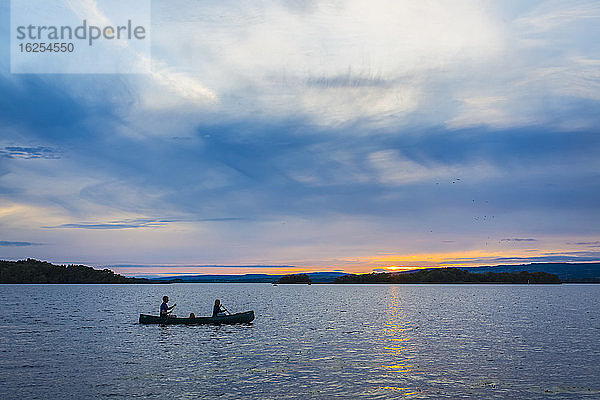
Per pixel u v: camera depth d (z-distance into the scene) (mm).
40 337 40188
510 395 21609
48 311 72625
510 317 63312
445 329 47844
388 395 21594
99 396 21188
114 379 24344
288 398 21062
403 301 112750
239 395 21422
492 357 30766
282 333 43375
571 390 22406
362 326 50750
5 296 129750
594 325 51938
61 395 21328
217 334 42312
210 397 21094
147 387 22781
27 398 20844
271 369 26891
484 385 23328
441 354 31906
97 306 86688
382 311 76000
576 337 41125
